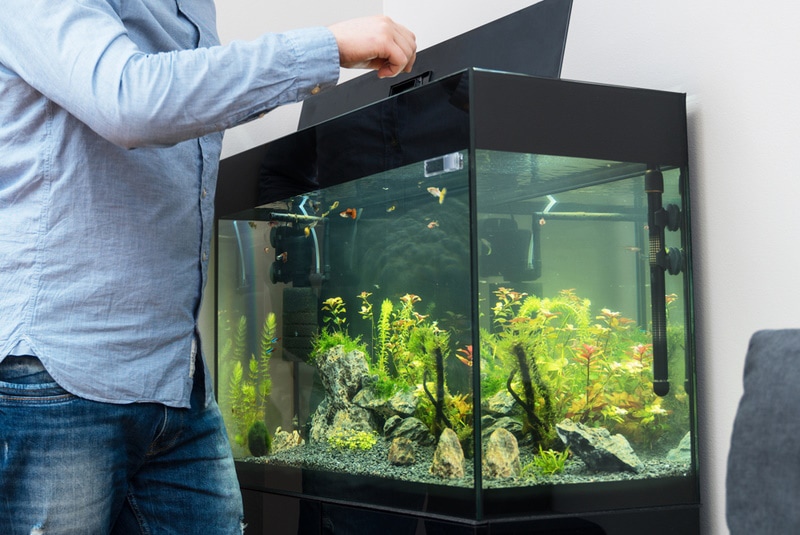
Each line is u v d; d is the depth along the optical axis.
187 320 1.17
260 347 2.16
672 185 1.70
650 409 1.64
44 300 1.02
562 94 1.58
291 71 1.00
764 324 1.59
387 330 1.69
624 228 1.64
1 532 1.02
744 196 1.63
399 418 1.66
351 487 1.79
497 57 1.89
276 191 2.08
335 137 1.84
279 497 2.03
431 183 1.57
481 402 1.47
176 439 1.20
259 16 2.67
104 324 1.05
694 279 1.75
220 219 2.37
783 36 1.56
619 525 1.58
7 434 1.00
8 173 1.03
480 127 1.49
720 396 1.68
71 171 1.03
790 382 0.54
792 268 1.53
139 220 1.09
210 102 0.95
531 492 1.51
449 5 2.54
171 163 1.14
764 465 0.54
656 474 1.63
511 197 1.52
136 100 0.92
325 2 2.78
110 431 1.06
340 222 1.83
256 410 2.18
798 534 0.51
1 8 0.97
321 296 1.91
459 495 1.50
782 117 1.56
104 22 0.96
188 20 1.24
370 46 1.07
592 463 1.57
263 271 2.15
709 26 1.72
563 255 1.57
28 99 1.02
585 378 1.58
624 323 1.63
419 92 1.59
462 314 1.50
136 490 1.21
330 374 1.87
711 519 1.69
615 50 1.97
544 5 1.83
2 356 1.00
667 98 1.70
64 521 1.03
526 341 1.53
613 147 1.63
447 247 1.53
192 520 1.24
